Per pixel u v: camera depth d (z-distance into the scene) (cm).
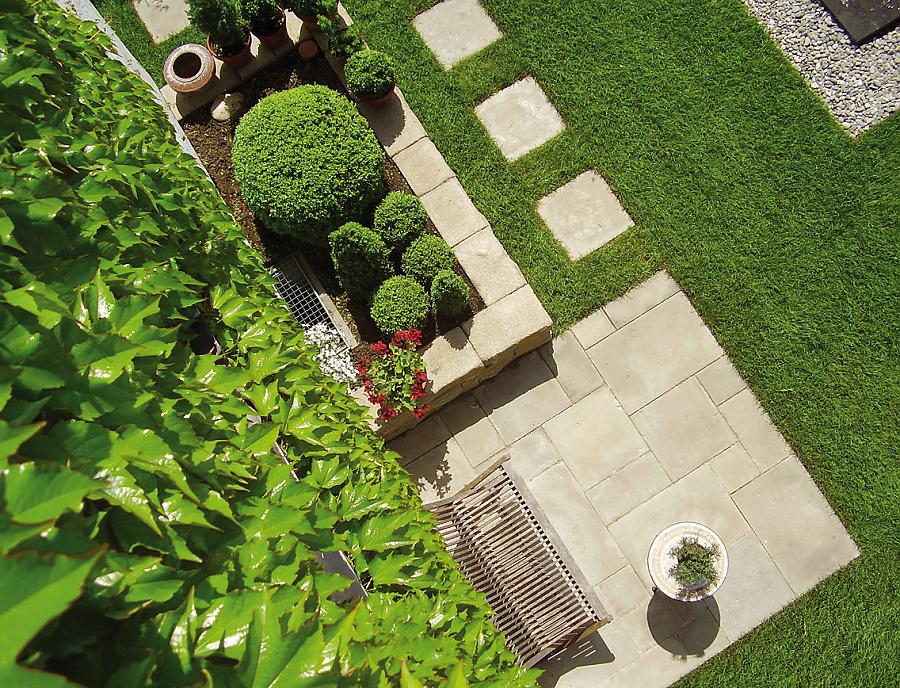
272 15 620
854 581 536
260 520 203
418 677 213
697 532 516
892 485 547
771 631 534
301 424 275
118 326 197
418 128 633
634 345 596
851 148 605
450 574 307
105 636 148
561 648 486
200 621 166
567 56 658
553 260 611
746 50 639
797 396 570
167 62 629
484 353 562
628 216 618
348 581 204
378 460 322
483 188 632
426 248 564
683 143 625
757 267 593
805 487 557
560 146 637
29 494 119
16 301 164
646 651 541
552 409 594
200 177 363
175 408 212
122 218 251
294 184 551
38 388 157
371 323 593
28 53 250
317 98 574
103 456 160
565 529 570
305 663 143
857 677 518
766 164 612
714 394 581
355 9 688
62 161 240
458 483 586
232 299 294
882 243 584
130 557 151
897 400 558
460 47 674
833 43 629
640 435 582
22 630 93
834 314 579
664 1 659
